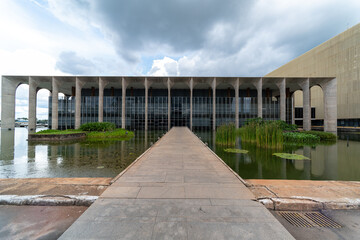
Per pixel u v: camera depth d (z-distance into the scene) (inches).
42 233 89.4
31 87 1198.3
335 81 1190.3
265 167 291.0
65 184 144.4
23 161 336.5
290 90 1608.0
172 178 159.6
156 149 328.5
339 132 1192.8
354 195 126.2
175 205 106.8
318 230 93.5
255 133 547.8
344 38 1293.1
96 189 134.2
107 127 931.3
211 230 83.0
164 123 1353.3
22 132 1069.1
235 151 418.3
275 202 114.4
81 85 1279.5
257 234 80.4
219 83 1357.0
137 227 84.7
